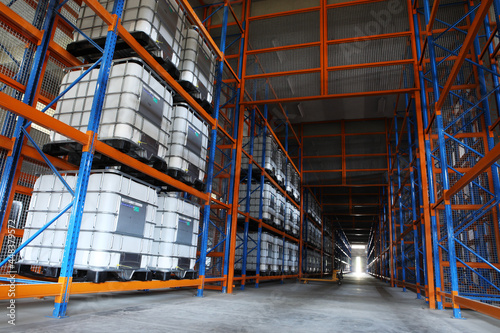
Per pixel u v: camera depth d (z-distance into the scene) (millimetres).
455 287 8000
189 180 8633
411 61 11477
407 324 6656
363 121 23281
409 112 17953
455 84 11820
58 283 5145
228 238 11562
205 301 8680
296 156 24391
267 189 15609
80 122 6473
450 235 8336
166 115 7684
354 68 11953
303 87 12648
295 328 5598
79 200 5512
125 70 6594
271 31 13617
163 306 7332
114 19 6312
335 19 12875
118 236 6207
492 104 10703
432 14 9641
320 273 31797
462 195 11125
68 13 8336
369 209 36406
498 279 9578
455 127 11445
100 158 6859
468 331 6078
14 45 7168
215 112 10961
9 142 6543
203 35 9938
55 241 6098
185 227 8523
